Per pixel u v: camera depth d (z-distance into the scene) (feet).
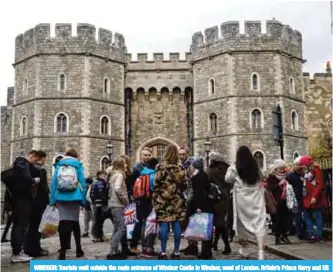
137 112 122.72
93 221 42.57
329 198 40.86
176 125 122.11
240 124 108.17
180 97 122.93
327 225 41.01
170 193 28.30
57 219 31.91
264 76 110.01
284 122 109.40
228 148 108.27
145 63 123.13
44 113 108.47
